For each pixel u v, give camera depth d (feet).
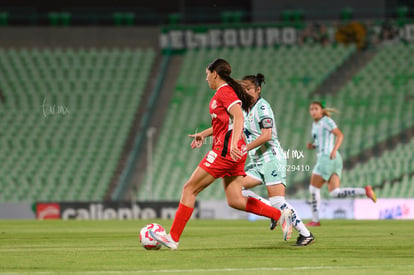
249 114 102.83
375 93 331.57
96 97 340.18
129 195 297.53
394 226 163.43
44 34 371.15
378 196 284.82
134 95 342.64
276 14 366.84
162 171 303.27
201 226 172.55
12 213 244.01
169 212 239.50
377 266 71.05
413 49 346.95
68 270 68.03
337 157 165.78
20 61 359.66
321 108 163.12
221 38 359.46
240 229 154.92
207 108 333.01
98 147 317.22
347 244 101.45
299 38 354.95
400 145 304.91
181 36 362.12
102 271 66.80
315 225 165.68
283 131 314.14
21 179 302.25
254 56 353.31
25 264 74.08
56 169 306.96
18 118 329.31
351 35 350.43
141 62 359.87
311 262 75.10
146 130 321.93
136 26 373.40
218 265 71.92
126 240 118.01
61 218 241.96
